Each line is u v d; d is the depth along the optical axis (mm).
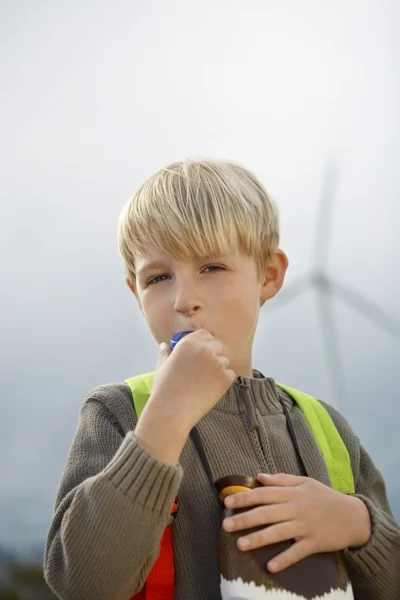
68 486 867
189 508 875
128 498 739
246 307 923
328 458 1020
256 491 791
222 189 969
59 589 775
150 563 758
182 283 895
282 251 1054
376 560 850
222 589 753
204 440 920
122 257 1013
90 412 948
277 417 1011
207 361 804
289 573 759
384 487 1100
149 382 979
